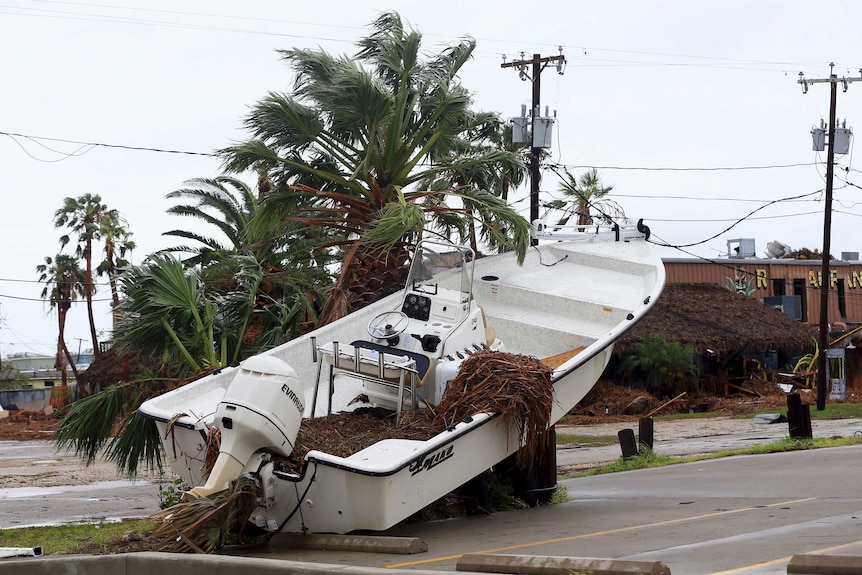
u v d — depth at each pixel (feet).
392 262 110.32
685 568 46.14
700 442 160.35
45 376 567.18
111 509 98.37
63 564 54.95
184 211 167.94
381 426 73.15
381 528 61.72
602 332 95.55
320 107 113.29
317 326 106.52
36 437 256.11
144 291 93.91
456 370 76.18
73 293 430.61
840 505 68.23
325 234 129.80
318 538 62.18
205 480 66.03
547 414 73.97
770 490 80.84
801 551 49.08
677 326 276.00
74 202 395.75
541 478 84.79
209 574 50.03
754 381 286.66
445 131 119.85
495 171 122.62
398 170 116.06
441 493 66.64
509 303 103.76
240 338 101.45
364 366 73.10
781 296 345.51
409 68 114.52
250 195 167.94
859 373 293.02
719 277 343.67
